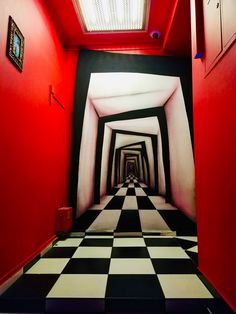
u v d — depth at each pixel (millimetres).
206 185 1841
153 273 2078
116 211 3553
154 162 3783
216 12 1657
